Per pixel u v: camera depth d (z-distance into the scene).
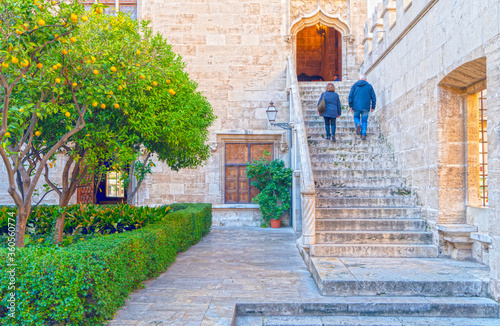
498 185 4.62
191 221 8.70
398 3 8.36
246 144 12.95
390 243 6.62
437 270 5.50
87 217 7.16
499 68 4.59
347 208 7.24
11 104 4.88
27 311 3.58
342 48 13.45
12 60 3.66
